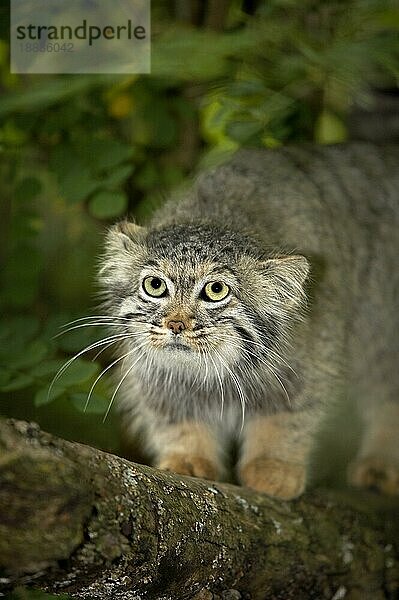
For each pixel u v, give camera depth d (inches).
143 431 188.7
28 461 89.4
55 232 245.0
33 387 218.1
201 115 228.2
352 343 184.4
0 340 169.9
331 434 221.8
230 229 160.9
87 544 96.5
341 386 173.8
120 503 102.2
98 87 205.6
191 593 122.0
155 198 205.2
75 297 244.2
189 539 116.3
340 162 189.5
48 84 194.1
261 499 144.9
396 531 167.3
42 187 205.9
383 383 196.4
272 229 166.9
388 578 159.3
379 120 225.8
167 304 153.2
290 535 143.6
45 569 93.1
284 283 155.7
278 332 159.2
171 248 155.1
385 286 189.3
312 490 164.7
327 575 148.5
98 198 180.4
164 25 221.8
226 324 154.0
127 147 185.8
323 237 174.2
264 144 199.3
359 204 186.5
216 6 217.0
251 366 160.1
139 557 104.3
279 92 204.2
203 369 160.4
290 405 165.6
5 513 88.2
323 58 188.7
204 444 173.6
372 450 196.2
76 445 100.1
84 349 165.8
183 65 192.5
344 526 157.2
